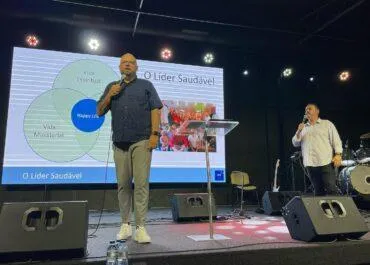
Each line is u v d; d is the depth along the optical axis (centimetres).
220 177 648
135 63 295
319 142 381
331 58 770
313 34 687
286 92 775
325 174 378
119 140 281
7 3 552
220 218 455
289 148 752
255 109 748
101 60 618
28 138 561
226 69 738
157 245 259
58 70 593
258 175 723
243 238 294
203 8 634
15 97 564
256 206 675
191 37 646
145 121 287
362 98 815
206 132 307
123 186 288
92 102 602
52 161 568
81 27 605
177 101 648
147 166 282
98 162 590
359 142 795
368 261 262
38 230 216
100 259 217
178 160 628
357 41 725
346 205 281
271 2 627
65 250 212
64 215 225
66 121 584
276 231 341
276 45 689
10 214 219
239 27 662
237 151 719
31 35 607
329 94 796
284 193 537
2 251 203
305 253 251
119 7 594
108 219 479
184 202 440
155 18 616
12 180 546
